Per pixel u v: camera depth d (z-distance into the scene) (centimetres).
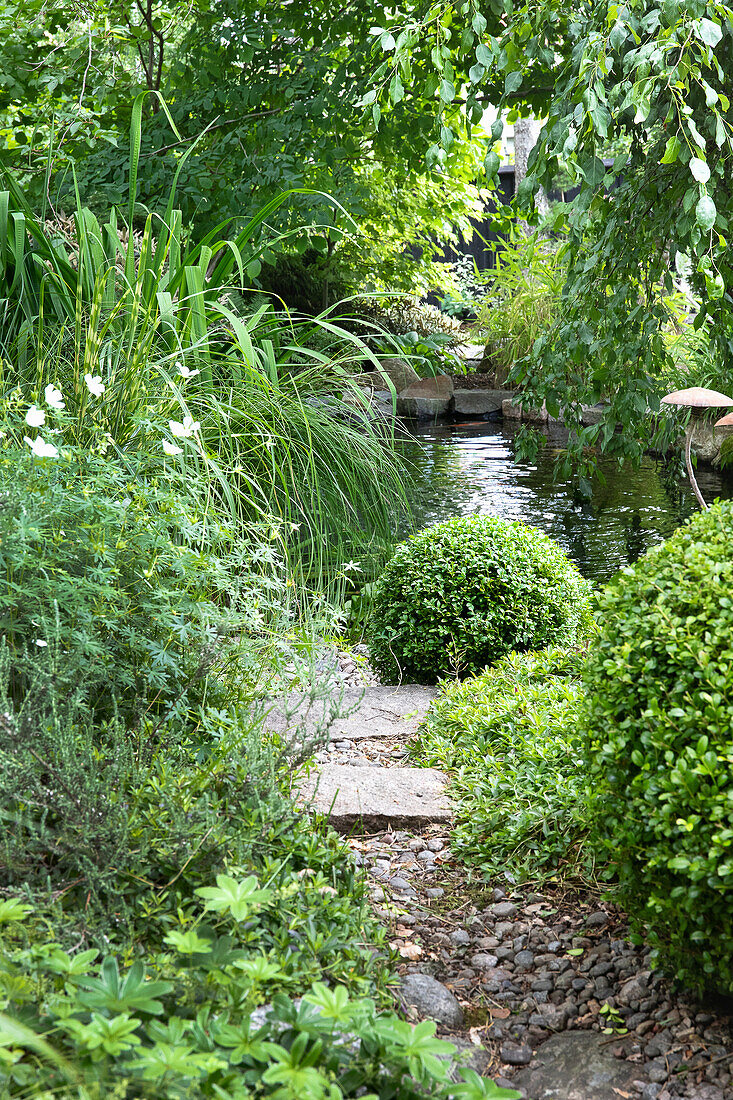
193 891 177
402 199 1017
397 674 406
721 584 198
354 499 432
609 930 225
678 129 402
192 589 277
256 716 246
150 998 135
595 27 396
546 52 421
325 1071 132
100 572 228
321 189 630
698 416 840
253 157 623
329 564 422
